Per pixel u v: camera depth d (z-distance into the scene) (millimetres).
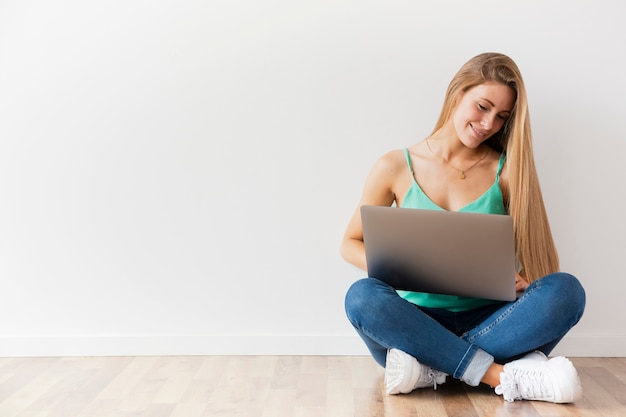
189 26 2631
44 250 2674
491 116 2223
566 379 1996
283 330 2670
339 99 2621
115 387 2244
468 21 2598
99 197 2662
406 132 2621
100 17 2639
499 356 2145
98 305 2680
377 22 2607
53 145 2654
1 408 2033
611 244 2617
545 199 2619
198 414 1961
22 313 2688
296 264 2658
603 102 2600
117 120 2646
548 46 2596
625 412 1963
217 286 2670
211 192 2652
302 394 2154
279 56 2623
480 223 1961
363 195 2438
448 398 2096
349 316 2166
